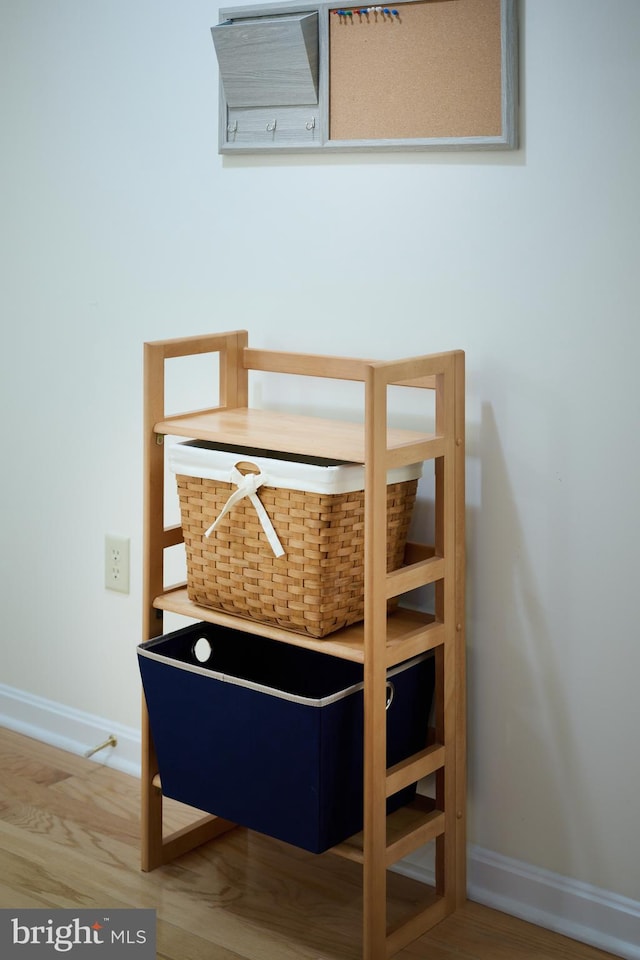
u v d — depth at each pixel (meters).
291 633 1.61
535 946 1.67
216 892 1.79
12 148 2.20
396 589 1.55
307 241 1.84
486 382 1.68
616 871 1.66
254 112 1.84
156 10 1.94
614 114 1.50
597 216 1.54
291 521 1.54
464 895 1.78
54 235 2.17
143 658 1.72
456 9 1.60
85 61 2.06
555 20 1.53
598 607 1.62
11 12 2.14
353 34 1.71
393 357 1.78
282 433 1.64
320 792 1.56
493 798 1.76
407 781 1.61
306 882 1.82
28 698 2.38
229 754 1.65
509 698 1.73
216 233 1.95
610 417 1.57
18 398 2.29
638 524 1.57
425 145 1.66
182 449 1.65
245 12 1.79
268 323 1.91
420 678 1.69
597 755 1.65
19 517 2.34
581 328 1.57
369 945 1.58
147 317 2.07
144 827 1.83
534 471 1.65
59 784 2.14
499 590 1.71
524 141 1.58
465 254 1.67
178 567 2.09
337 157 1.78
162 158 1.99
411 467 1.62
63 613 2.30
